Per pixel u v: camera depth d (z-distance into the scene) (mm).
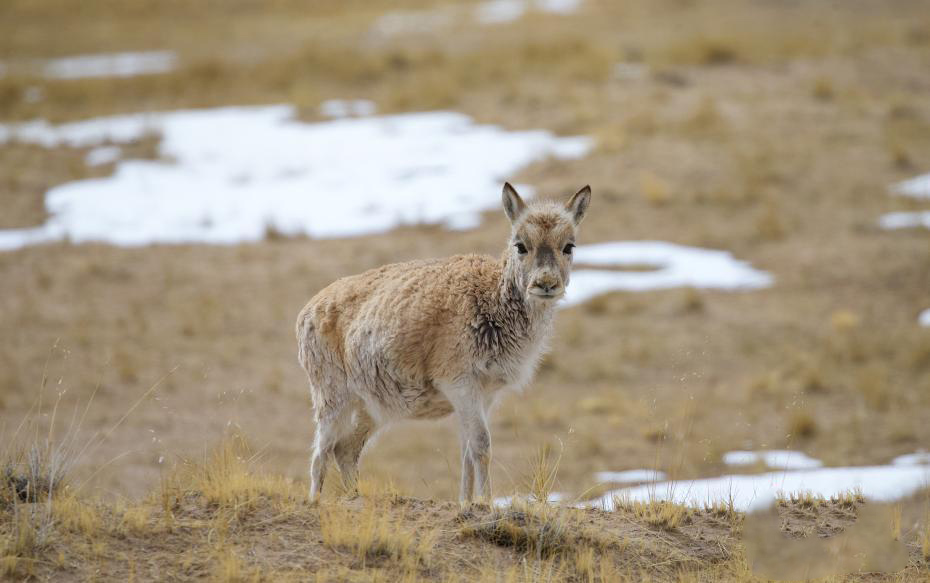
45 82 101750
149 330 56562
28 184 76375
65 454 24906
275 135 85438
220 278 63719
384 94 94062
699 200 71500
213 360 53438
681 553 23016
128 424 44375
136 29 139500
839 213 69438
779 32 116562
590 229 68250
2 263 65125
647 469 38844
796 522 25359
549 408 47344
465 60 102125
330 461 28656
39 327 56250
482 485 24781
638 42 110875
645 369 52188
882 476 35750
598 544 22562
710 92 91312
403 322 25703
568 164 76438
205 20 147125
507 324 25562
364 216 71188
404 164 78312
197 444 41750
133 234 70000
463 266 26547
